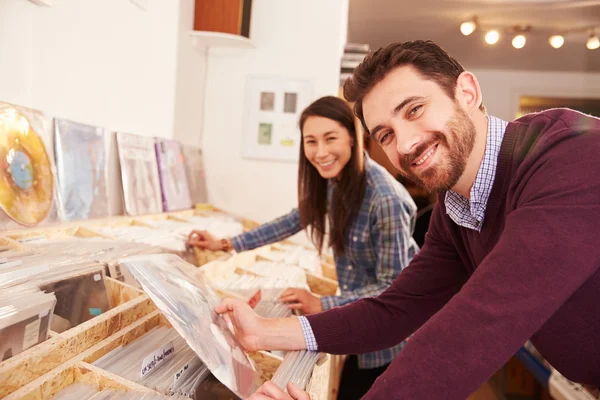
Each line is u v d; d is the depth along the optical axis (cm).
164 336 102
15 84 149
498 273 67
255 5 318
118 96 211
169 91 262
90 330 89
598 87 677
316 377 98
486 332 66
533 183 74
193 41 294
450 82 83
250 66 319
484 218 90
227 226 239
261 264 211
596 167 69
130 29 217
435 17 497
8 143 138
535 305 65
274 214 323
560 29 514
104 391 79
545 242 66
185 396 84
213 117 323
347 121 156
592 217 66
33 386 73
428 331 69
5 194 135
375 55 85
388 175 167
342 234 165
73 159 171
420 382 66
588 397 187
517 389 324
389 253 154
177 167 261
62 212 161
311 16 315
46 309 81
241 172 323
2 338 72
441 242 116
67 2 170
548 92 691
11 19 145
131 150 215
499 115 700
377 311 113
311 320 110
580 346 85
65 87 174
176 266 112
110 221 180
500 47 588
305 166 182
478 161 87
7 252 113
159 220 221
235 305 108
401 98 82
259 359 108
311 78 316
